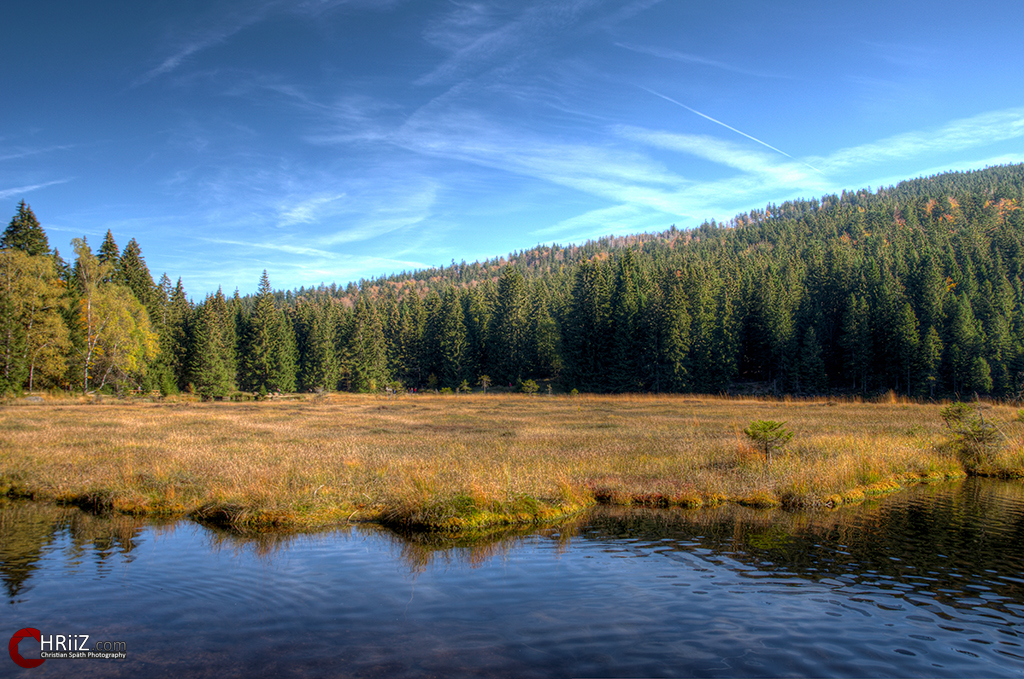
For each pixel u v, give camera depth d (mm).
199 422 29156
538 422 31156
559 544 9664
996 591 7238
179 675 4973
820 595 7109
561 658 5363
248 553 9133
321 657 5371
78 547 9398
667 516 11852
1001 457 17094
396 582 7680
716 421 31062
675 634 5934
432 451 18219
